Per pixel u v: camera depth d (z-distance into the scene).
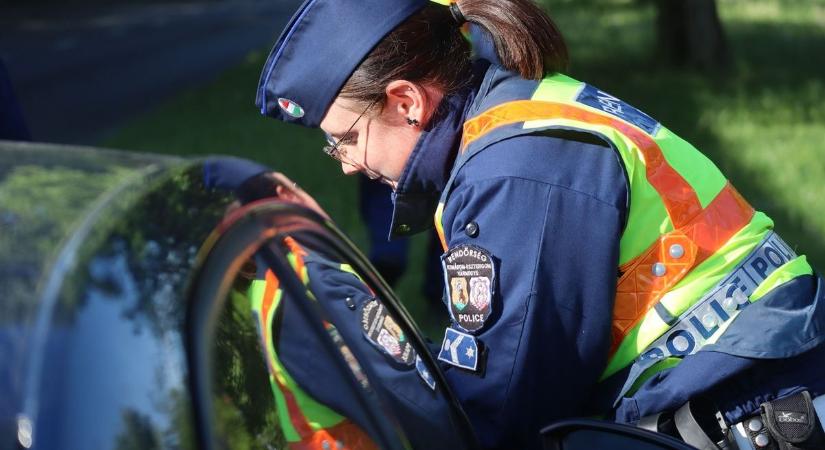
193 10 31.83
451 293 1.90
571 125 1.89
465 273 1.88
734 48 16.38
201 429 1.25
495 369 1.86
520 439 1.92
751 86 13.14
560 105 1.95
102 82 16.02
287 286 1.54
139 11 31.64
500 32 1.99
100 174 1.45
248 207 1.49
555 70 2.06
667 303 1.91
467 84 2.02
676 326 1.91
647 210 1.89
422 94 1.99
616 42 17.67
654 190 1.90
